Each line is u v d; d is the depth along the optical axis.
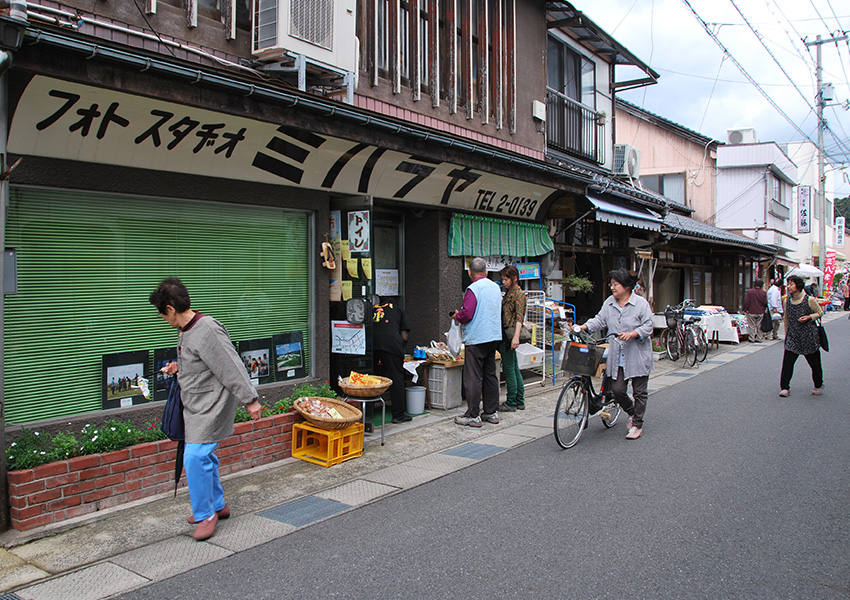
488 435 6.73
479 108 9.71
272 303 6.39
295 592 3.30
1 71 3.58
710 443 6.34
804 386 9.87
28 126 4.26
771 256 24.19
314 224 6.71
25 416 4.62
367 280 6.62
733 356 14.15
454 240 8.65
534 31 10.93
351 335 6.74
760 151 24.53
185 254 5.60
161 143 4.99
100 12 5.00
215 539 3.99
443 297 8.58
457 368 8.10
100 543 3.91
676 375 11.29
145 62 4.04
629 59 13.82
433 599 3.22
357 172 6.79
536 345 9.88
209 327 3.92
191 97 4.50
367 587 3.36
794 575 3.45
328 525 4.23
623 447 6.21
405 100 8.21
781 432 6.78
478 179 8.38
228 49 5.94
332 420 5.46
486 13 9.63
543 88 11.19
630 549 3.80
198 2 5.81
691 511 4.43
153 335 5.36
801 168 37.44
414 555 3.75
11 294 4.12
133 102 4.51
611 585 3.34
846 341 17.41
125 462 4.52
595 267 13.81
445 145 6.89
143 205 5.29
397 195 7.62
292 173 6.18
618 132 23.27
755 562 3.61
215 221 5.84
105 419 4.90
